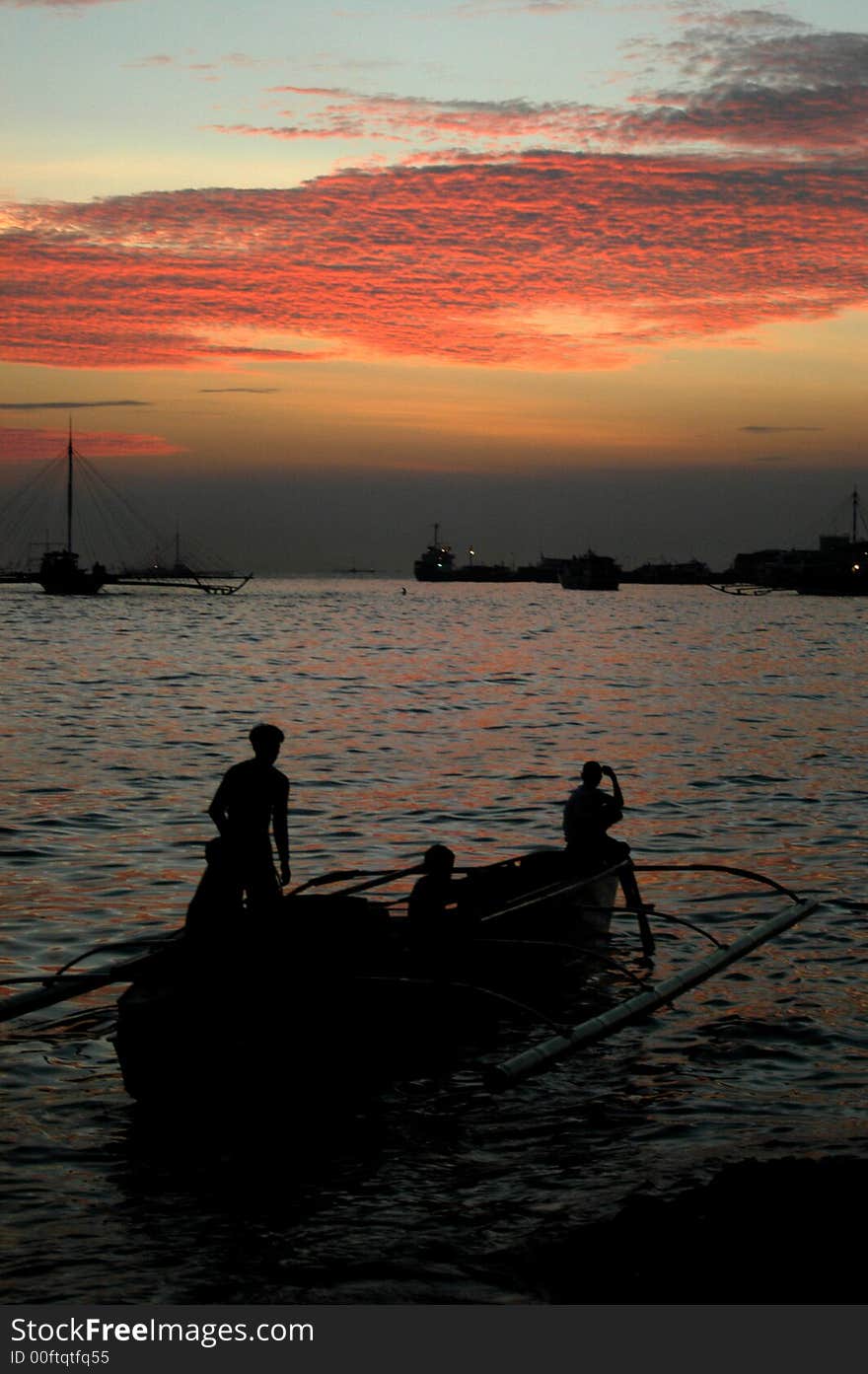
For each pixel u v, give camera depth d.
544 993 11.79
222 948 9.77
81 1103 9.05
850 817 20.25
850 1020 10.64
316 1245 7.04
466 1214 7.38
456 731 31.11
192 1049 9.02
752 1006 11.03
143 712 34.59
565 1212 7.36
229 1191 7.72
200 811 19.88
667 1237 6.66
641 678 49.25
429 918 10.93
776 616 131.25
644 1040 10.25
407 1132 8.60
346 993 9.71
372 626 99.31
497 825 19.41
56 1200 7.57
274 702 37.81
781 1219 6.57
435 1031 10.46
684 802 21.56
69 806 20.14
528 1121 8.73
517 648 69.75
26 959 12.15
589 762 14.11
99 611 138.00
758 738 30.34
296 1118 8.92
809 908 13.77
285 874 10.57
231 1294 6.55
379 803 21.06
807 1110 8.79
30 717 33.06
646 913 13.08
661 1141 8.34
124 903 14.24
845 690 44.44
